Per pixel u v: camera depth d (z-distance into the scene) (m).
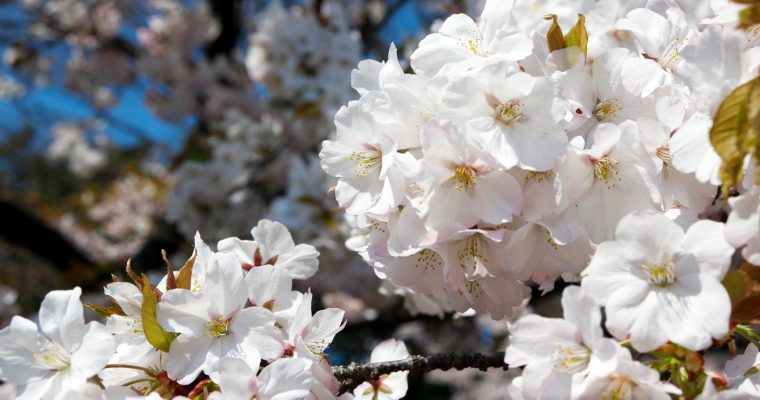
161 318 0.50
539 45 0.52
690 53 0.48
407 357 0.56
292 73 1.31
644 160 0.50
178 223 1.39
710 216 0.55
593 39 0.54
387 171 0.51
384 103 0.52
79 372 0.49
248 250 0.56
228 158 1.40
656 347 0.46
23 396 0.49
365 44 1.84
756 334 0.50
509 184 0.50
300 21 1.33
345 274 1.21
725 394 0.45
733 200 0.46
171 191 1.41
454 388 2.06
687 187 0.50
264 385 0.48
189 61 1.91
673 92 0.51
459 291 0.55
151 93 1.86
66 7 2.18
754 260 0.46
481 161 0.50
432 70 0.52
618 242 0.47
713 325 0.45
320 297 1.58
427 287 0.54
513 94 0.50
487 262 0.51
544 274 0.52
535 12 0.55
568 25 0.55
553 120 0.50
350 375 0.54
